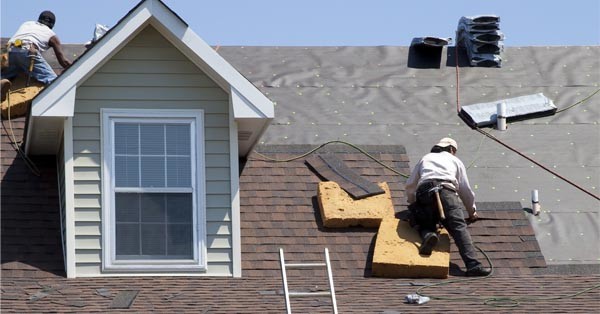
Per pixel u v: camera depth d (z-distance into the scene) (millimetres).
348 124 37906
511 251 29391
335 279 27844
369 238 29344
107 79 28469
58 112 27609
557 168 36156
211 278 27719
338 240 29219
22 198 29750
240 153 31359
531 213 33812
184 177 28297
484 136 37500
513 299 25156
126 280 27094
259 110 28297
